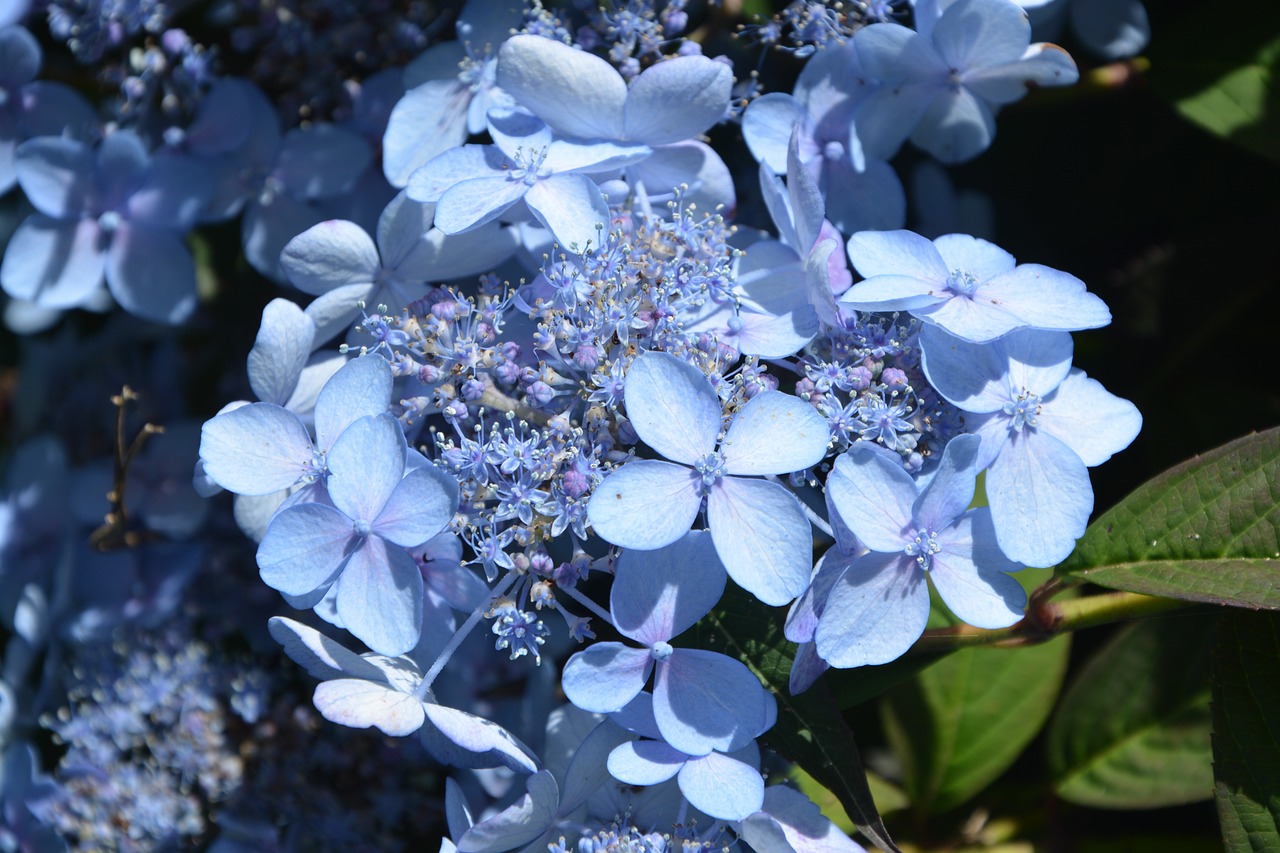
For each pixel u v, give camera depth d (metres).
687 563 0.44
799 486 0.46
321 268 0.47
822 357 0.46
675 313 0.45
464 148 0.47
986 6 0.47
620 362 0.45
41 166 0.52
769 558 0.44
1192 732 0.52
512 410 0.46
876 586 0.44
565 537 0.48
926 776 0.52
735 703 0.44
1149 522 0.46
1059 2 0.51
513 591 0.45
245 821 0.52
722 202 0.49
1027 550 0.44
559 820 0.46
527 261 0.48
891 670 0.47
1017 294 0.45
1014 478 0.45
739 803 0.44
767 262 0.48
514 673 0.52
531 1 0.50
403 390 0.47
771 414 0.44
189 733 0.52
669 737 0.44
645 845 0.45
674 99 0.47
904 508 0.44
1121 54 0.52
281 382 0.47
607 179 0.48
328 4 0.52
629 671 0.44
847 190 0.50
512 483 0.45
